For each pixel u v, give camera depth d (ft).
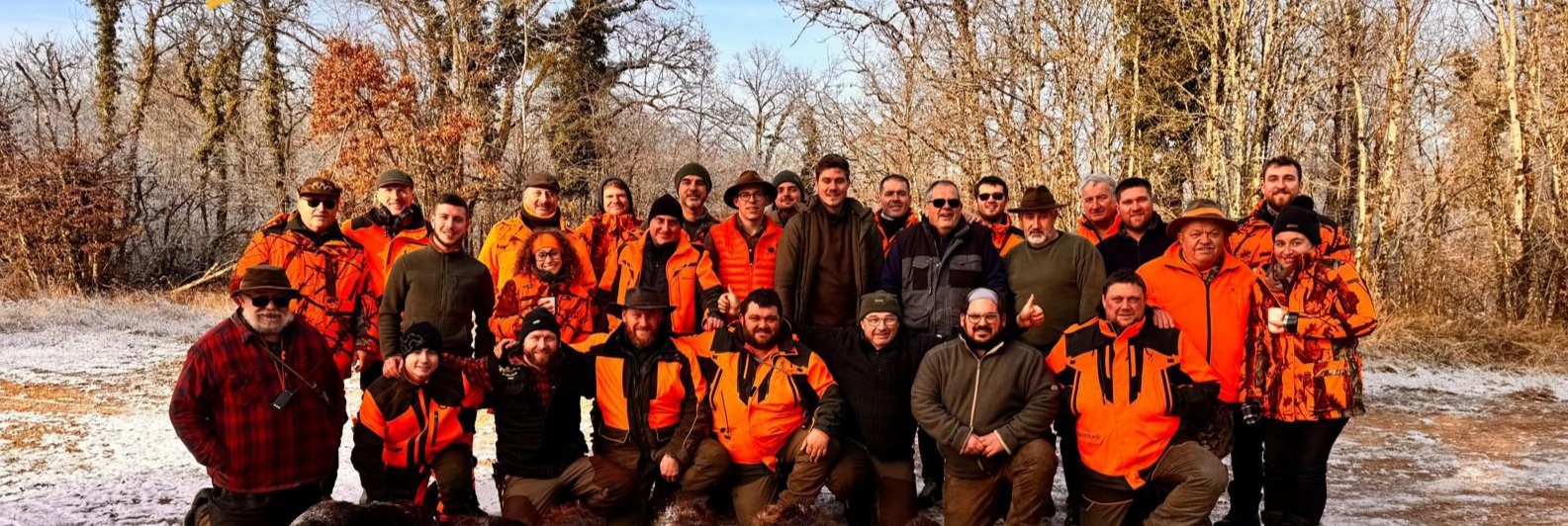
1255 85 47.14
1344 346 16.06
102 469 20.48
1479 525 17.92
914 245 18.16
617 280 19.70
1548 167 50.60
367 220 20.79
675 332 18.92
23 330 42.01
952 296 17.63
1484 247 53.36
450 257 18.31
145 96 89.61
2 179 63.26
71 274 64.03
